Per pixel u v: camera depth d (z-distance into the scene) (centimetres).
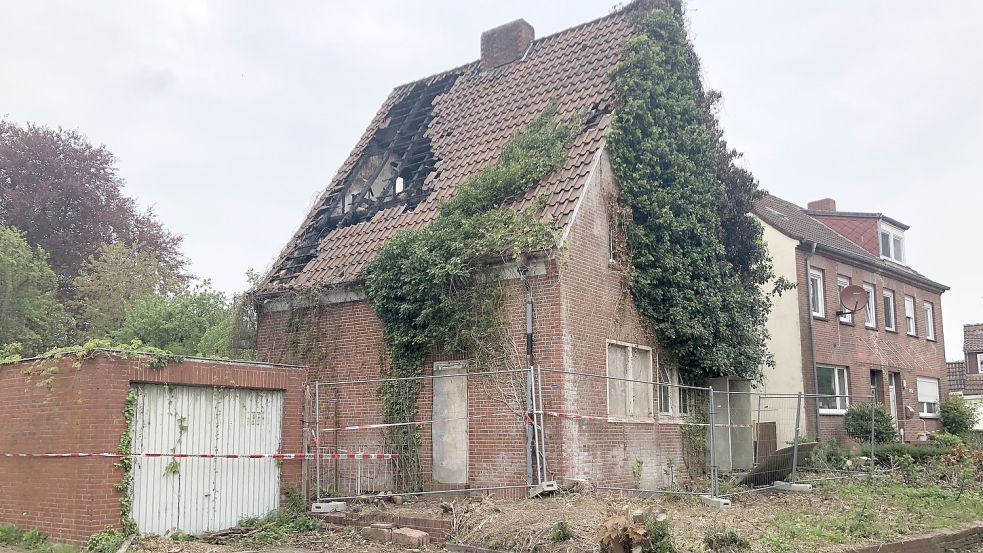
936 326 3288
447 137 1952
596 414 1436
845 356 2542
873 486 1580
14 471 1168
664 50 1762
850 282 2662
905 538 1077
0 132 3042
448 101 2102
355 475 1584
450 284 1473
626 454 1494
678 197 1666
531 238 1391
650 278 1605
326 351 1681
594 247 1500
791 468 1661
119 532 1080
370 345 1617
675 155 1673
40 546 1067
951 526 1199
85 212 3070
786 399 2136
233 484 1235
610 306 1523
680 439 1666
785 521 1134
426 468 1491
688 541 958
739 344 1784
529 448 1316
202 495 1194
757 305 1919
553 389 1357
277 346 1766
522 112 1842
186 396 1193
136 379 1128
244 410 1265
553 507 1137
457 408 1477
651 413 1596
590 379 1434
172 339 2233
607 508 1126
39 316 2561
